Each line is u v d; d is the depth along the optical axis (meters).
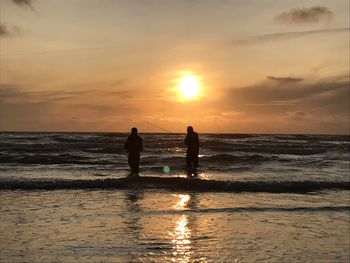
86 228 8.16
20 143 40.03
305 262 6.38
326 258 6.61
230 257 6.52
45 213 9.50
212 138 62.56
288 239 7.68
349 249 7.14
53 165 21.02
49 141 43.84
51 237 7.49
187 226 8.43
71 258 6.32
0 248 6.78
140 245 7.07
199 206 10.63
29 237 7.46
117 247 6.93
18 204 10.58
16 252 6.58
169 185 13.95
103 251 6.70
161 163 22.94
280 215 9.72
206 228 8.30
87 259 6.29
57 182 13.70
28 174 16.94
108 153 30.22
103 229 8.09
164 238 7.52
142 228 8.20
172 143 41.81
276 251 6.91
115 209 10.05
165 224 8.55
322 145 42.50
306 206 10.92
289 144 45.03
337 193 13.24
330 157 29.58
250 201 11.55
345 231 8.38
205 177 16.52
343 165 23.06
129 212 9.70
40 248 6.82
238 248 7.02
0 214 9.34
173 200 11.45
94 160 24.19
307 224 8.90
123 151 31.53
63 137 53.03
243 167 21.00
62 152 30.30
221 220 9.05
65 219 8.91
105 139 46.94
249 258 6.50
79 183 13.72
